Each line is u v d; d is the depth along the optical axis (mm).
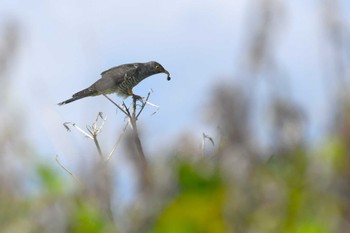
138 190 6312
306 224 6320
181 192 6113
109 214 6773
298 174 6227
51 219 7230
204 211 6113
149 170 6262
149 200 6230
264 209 6184
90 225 7000
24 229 7258
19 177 7410
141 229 6266
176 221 6125
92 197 6957
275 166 6164
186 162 6121
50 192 7328
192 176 6078
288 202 6258
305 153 6168
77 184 7090
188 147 6320
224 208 6109
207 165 6145
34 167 7379
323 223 6312
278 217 6258
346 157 6121
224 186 6094
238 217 6121
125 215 6617
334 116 6082
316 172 6242
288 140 6086
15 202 7371
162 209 6156
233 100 5918
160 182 6195
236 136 5988
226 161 6082
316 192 6285
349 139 6047
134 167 6383
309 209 6332
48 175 7367
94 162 6977
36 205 7336
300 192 6254
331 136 6121
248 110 5930
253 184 6113
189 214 6121
